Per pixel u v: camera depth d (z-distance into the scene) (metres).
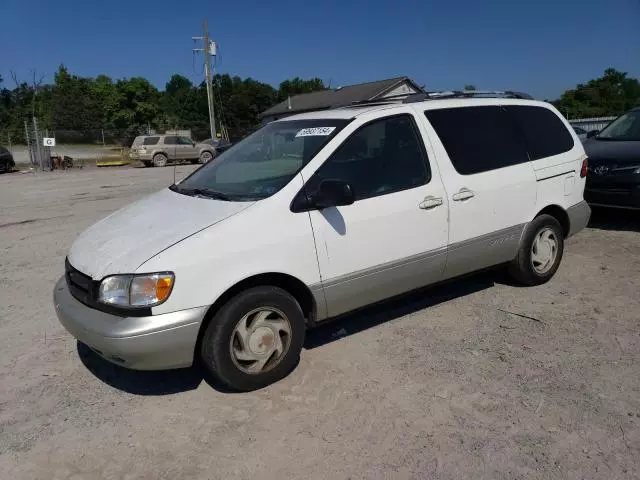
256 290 3.46
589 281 5.30
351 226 3.77
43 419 3.38
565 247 6.49
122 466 2.92
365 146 3.96
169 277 3.15
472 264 4.57
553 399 3.33
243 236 3.38
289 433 3.13
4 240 8.43
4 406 3.54
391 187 4.01
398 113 4.19
